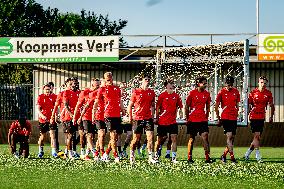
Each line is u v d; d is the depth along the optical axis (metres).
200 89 27.53
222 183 18.48
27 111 55.81
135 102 26.67
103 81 27.45
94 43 52.00
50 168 23.78
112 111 26.80
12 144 30.33
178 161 28.44
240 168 24.05
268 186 17.81
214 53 52.53
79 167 24.23
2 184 17.98
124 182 18.58
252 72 55.44
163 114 27.27
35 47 52.69
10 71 110.75
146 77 26.66
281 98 55.22
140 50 54.75
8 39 52.84
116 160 26.98
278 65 55.25
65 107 30.48
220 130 46.00
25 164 25.88
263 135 46.44
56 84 58.09
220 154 35.97
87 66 57.97
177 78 54.25
